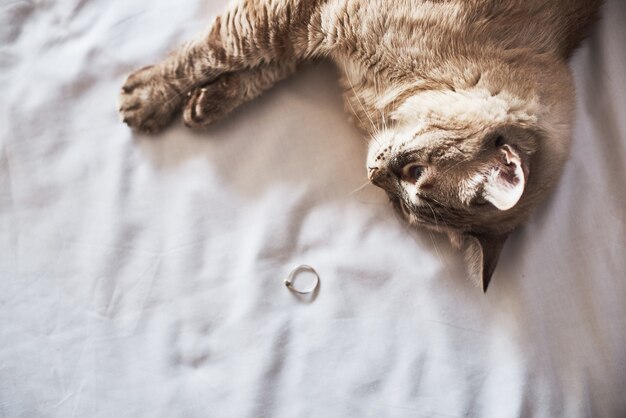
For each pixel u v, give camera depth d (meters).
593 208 0.47
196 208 0.48
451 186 0.44
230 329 0.47
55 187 0.48
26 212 0.47
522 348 0.47
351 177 0.48
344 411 0.47
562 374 0.47
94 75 0.48
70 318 0.47
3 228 0.47
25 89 0.48
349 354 0.47
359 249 0.48
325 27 0.45
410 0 0.43
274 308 0.47
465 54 0.44
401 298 0.47
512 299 0.47
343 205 0.48
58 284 0.47
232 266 0.48
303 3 0.45
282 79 0.49
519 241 0.48
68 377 0.47
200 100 0.47
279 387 0.47
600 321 0.47
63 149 0.48
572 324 0.47
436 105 0.44
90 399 0.46
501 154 0.41
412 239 0.48
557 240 0.47
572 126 0.46
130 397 0.46
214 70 0.47
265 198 0.48
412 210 0.46
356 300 0.47
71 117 0.48
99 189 0.48
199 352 0.47
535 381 0.46
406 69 0.45
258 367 0.47
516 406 0.46
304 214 0.48
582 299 0.47
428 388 0.47
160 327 0.47
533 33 0.45
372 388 0.47
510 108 0.43
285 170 0.48
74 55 0.48
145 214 0.48
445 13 0.43
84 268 0.47
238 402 0.46
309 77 0.49
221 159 0.48
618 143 0.48
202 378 0.47
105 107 0.48
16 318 0.47
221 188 0.48
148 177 0.48
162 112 0.48
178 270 0.47
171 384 0.47
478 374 0.47
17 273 0.47
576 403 0.46
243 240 0.48
